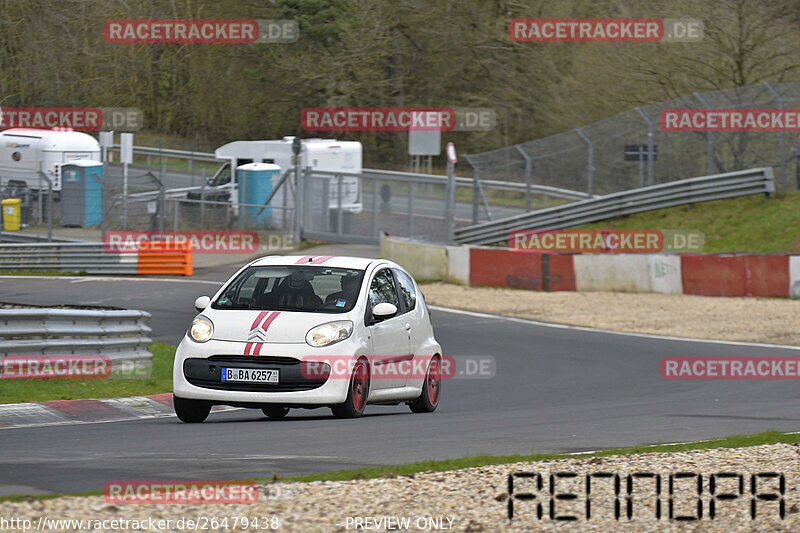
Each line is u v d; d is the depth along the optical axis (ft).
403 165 634.43
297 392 121.90
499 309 283.38
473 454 103.91
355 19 587.27
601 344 233.96
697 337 243.60
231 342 123.75
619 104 486.79
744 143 374.43
